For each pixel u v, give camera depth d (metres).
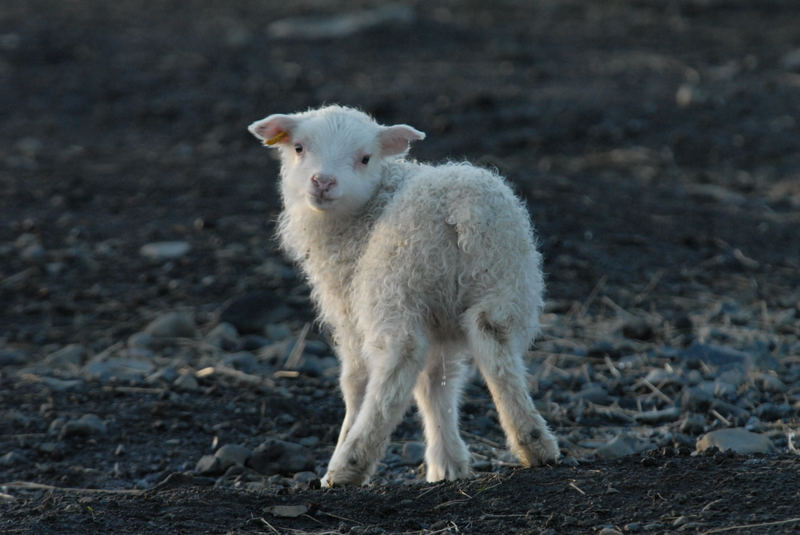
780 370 11.18
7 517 7.20
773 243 16.61
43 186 19.77
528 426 7.48
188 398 10.92
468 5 39.28
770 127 23.30
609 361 11.75
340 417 10.52
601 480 7.11
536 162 21.20
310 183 8.10
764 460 7.30
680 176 20.45
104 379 11.49
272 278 14.93
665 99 25.62
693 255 15.98
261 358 12.26
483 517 6.75
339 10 38.22
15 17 36.50
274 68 29.86
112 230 17.28
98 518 6.98
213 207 18.34
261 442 9.79
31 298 14.50
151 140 23.78
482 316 7.44
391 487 7.51
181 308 14.04
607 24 35.75
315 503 7.17
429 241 7.48
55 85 28.55
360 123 8.57
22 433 10.01
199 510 7.16
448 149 21.83
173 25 36.34
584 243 16.14
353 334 8.29
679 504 6.62
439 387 8.45
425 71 29.33
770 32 33.81
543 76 28.45
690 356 11.70
